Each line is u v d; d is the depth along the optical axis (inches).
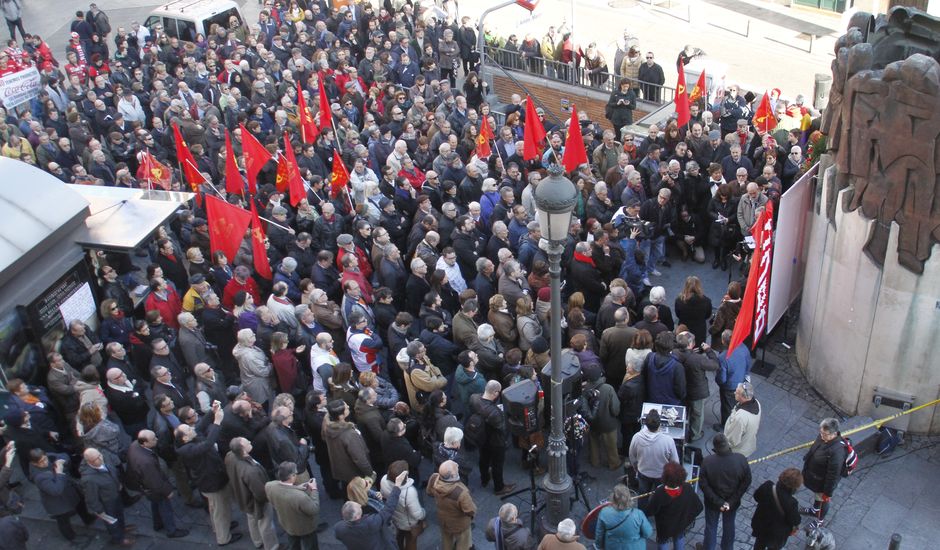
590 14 1460.4
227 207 572.7
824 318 530.3
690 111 762.8
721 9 1444.4
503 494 485.4
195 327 524.1
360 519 387.5
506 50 1093.1
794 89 1151.0
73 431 496.1
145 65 1036.5
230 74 950.4
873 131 454.9
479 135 728.3
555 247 380.5
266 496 428.8
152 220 586.2
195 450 439.2
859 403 520.7
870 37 507.5
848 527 462.3
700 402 496.4
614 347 494.3
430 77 992.9
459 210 672.4
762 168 668.7
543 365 482.6
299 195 647.8
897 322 485.1
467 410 483.2
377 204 665.0
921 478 489.4
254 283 587.8
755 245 477.1
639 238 601.0
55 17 1472.7
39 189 551.5
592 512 409.4
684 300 525.7
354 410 464.8
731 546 431.8
